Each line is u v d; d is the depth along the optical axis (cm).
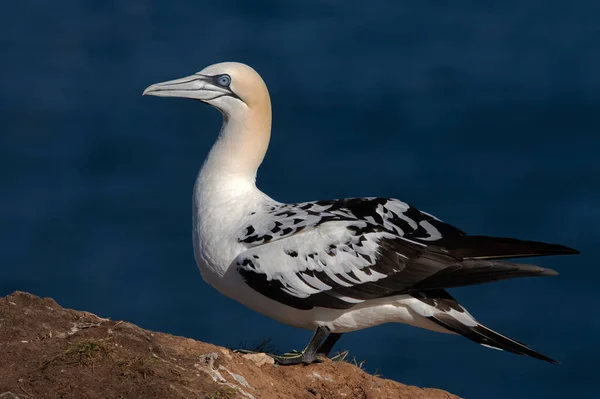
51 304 945
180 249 3112
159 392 828
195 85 1135
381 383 994
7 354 862
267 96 1142
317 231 1047
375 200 1099
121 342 889
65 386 827
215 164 1127
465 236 1046
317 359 1023
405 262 1023
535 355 1007
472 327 1030
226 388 857
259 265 1040
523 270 1009
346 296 1026
